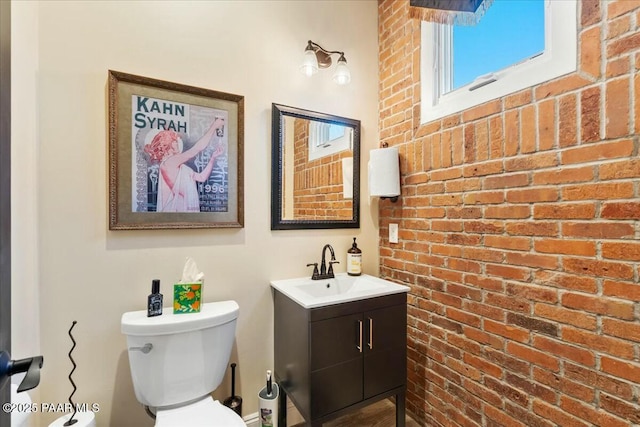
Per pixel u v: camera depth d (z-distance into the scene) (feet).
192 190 4.99
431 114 5.63
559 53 3.80
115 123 4.46
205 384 4.40
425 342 5.73
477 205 4.78
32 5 4.00
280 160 5.79
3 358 1.82
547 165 3.90
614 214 3.30
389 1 6.75
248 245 5.51
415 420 5.91
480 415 4.69
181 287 4.52
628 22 3.22
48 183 4.14
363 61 6.86
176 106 4.90
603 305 3.39
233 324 4.71
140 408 4.66
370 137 6.92
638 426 3.11
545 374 3.90
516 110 4.25
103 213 4.45
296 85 6.04
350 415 6.05
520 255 4.19
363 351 4.90
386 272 6.73
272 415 4.86
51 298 4.14
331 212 6.39
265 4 5.74
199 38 5.14
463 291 5.00
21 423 3.26
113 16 4.55
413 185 6.02
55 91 4.19
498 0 4.82
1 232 1.88
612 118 3.32
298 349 4.73
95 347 4.40
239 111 5.39
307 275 6.11
